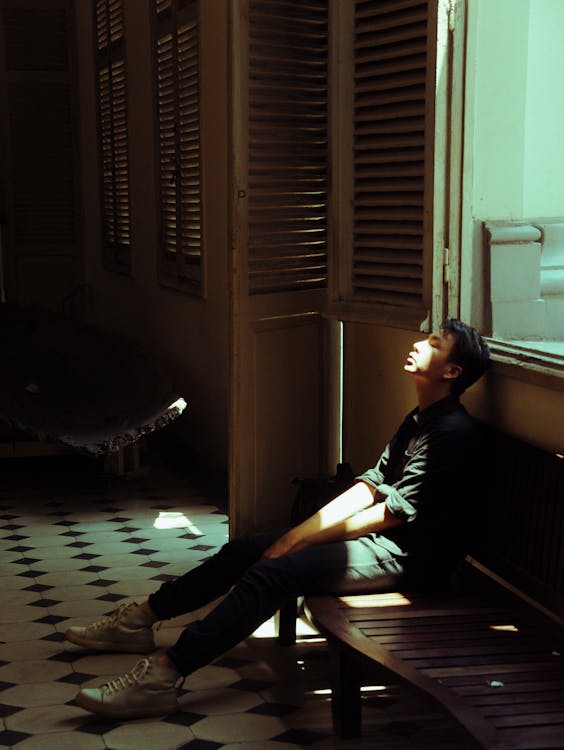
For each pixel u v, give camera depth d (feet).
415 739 10.41
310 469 15.24
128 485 21.40
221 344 21.97
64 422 18.76
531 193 12.46
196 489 21.11
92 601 14.53
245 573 10.81
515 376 11.29
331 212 13.60
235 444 14.30
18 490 20.93
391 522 10.97
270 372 14.56
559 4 12.21
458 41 11.86
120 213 30.25
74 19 34.17
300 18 14.08
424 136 12.23
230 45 13.62
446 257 12.22
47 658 12.50
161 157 25.31
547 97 12.37
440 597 10.89
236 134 13.76
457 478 10.93
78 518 18.92
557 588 10.07
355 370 15.48
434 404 11.30
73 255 35.17
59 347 23.03
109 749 10.20
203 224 22.47
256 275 14.23
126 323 30.27
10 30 33.91
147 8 25.96
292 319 14.75
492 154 12.19
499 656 9.32
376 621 10.14
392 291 13.05
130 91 28.25
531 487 10.69
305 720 10.84
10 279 34.86
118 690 10.78
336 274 13.67
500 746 7.59
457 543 11.05
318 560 10.73
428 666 9.07
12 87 34.12
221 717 10.91
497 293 12.24
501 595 10.97
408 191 12.64
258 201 14.10
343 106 13.28
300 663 12.36
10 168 34.42
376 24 12.67
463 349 11.25
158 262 26.22
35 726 10.71
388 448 11.76
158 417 18.66
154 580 15.47
